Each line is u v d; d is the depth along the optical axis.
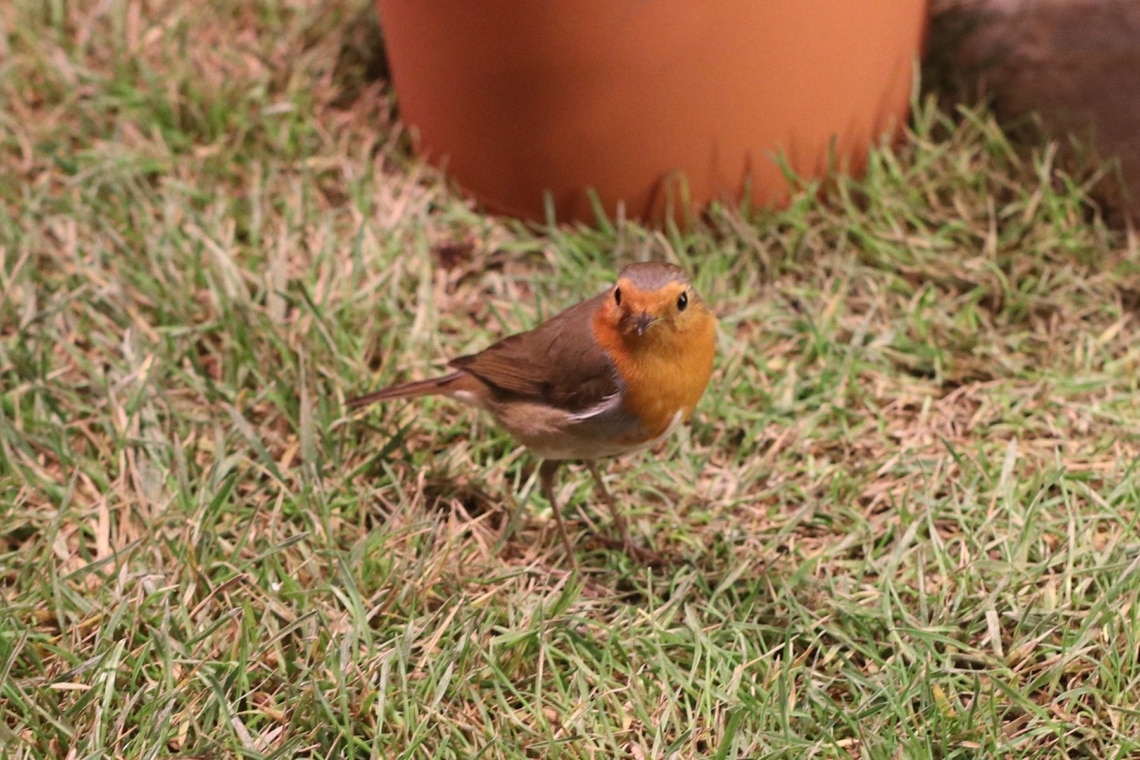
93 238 8.20
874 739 5.25
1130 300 7.84
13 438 6.76
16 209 8.49
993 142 8.54
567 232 8.35
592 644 5.79
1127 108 8.44
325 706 5.27
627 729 5.44
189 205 8.54
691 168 8.04
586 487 6.81
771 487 6.86
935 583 6.11
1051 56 8.76
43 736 5.29
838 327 7.73
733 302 7.91
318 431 6.92
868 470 6.79
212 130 9.10
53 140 8.94
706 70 7.59
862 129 8.27
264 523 6.46
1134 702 5.46
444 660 5.59
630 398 5.84
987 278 7.93
